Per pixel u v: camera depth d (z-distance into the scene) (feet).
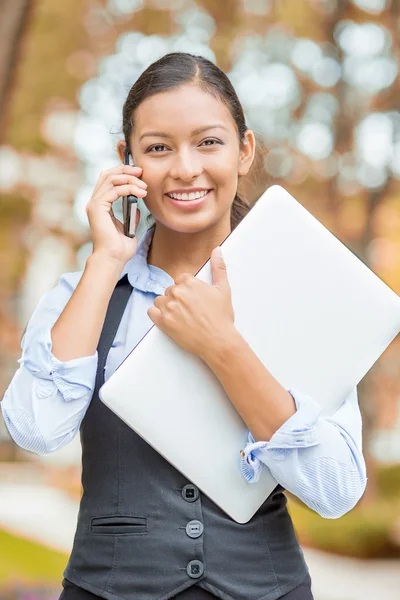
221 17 36.63
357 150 38.96
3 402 7.04
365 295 7.13
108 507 6.99
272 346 6.95
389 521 36.68
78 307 6.99
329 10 37.86
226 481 6.82
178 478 6.98
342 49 38.24
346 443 6.91
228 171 7.30
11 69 21.16
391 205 41.22
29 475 72.33
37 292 52.49
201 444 6.77
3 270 44.29
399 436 51.49
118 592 6.76
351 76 38.47
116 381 6.64
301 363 6.98
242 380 6.61
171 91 7.22
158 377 6.70
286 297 7.00
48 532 38.68
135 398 6.66
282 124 38.01
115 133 8.80
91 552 6.94
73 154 37.63
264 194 7.13
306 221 7.11
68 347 6.90
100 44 35.37
